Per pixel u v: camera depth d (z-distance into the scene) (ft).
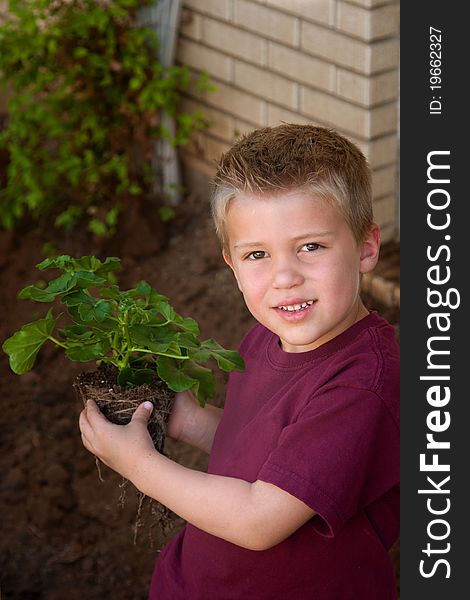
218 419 6.74
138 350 6.07
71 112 15.02
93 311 5.97
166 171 15.58
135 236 14.98
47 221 15.47
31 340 6.17
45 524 11.00
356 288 5.63
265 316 5.65
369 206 5.74
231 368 6.01
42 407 12.63
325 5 12.80
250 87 14.26
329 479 5.23
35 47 14.56
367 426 5.30
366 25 12.41
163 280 14.46
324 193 5.40
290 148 5.58
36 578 10.40
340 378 5.44
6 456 11.89
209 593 6.16
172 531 10.70
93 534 10.85
